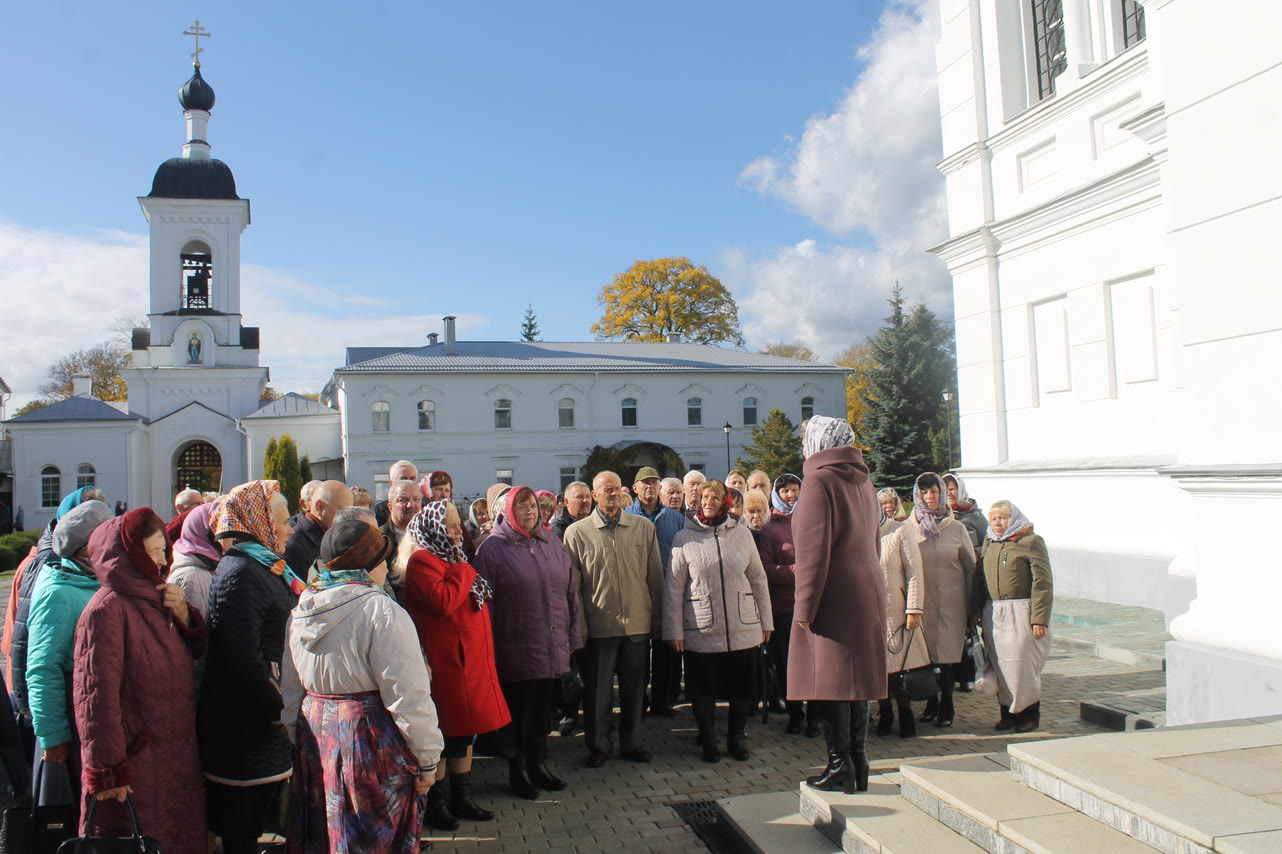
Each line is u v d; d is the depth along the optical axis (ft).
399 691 11.09
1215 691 16.79
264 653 13.29
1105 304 36.04
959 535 22.53
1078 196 36.35
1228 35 17.08
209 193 150.92
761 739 21.93
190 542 15.20
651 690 24.95
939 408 144.15
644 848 15.12
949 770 13.66
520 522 18.61
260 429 143.43
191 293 153.17
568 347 157.58
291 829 11.25
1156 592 33.53
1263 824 9.41
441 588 15.51
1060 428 38.50
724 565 20.10
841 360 246.27
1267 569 16.24
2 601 51.21
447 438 139.13
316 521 18.51
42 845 12.48
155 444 142.20
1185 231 18.10
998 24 41.68
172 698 12.55
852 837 13.10
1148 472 33.88
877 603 14.92
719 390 150.82
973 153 42.65
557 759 20.86
